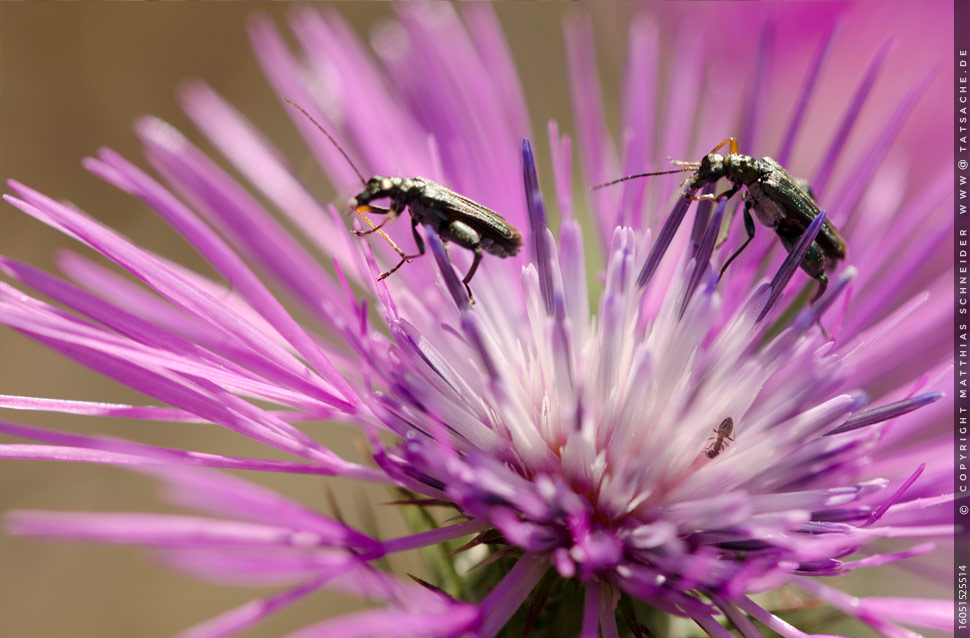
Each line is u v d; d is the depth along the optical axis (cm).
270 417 12
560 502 12
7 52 19
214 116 14
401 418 12
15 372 18
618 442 12
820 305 12
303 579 11
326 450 12
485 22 14
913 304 12
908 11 16
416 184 12
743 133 14
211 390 12
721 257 13
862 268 13
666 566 12
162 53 20
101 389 19
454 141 13
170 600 18
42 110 19
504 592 12
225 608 18
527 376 12
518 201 14
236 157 13
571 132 20
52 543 18
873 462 13
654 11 18
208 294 12
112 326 12
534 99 20
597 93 15
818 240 13
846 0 17
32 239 18
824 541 12
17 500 17
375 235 13
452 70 14
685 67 14
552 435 12
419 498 12
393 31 14
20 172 19
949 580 12
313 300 13
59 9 19
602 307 12
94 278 12
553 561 12
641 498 12
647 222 13
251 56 20
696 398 12
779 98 17
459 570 13
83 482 18
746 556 12
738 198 13
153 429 19
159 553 11
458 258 13
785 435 12
